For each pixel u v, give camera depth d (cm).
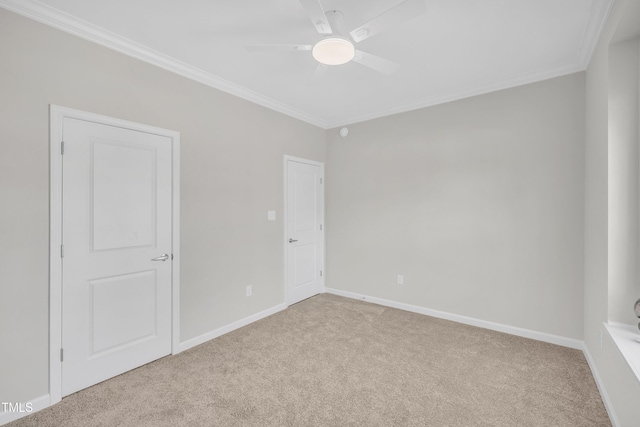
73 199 199
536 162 277
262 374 225
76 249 201
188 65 258
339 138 421
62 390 195
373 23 156
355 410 186
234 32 211
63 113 194
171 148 255
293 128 382
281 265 366
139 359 235
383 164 379
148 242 240
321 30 166
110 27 204
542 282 276
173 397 197
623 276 180
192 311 270
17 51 176
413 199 354
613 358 171
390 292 376
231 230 305
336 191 426
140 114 234
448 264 330
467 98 315
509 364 237
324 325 318
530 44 225
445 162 330
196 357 250
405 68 263
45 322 188
